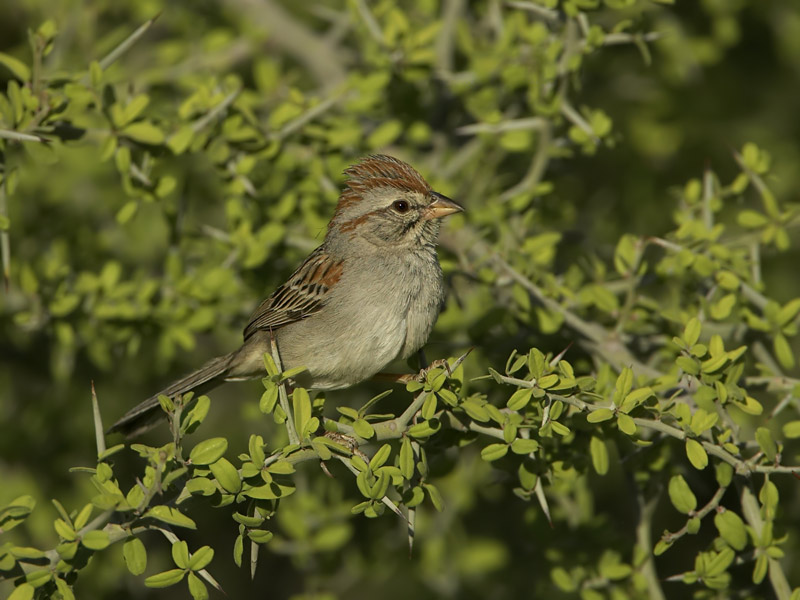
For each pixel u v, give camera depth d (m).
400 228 9.13
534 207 10.48
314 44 13.36
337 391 12.41
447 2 11.54
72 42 12.64
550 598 10.88
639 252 9.00
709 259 8.72
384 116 11.73
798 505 10.04
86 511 6.11
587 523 9.91
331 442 6.57
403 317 9.15
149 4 13.31
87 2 12.63
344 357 9.28
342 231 9.44
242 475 6.29
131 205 9.23
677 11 14.84
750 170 9.41
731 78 15.70
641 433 8.13
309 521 10.88
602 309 9.02
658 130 14.55
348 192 9.54
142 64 13.45
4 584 6.56
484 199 11.48
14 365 13.34
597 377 8.76
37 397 13.19
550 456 7.69
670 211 14.69
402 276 9.11
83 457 12.86
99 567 11.63
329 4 14.95
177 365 13.32
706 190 9.35
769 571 7.12
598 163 15.21
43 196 12.91
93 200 13.48
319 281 9.29
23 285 10.30
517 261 9.37
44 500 11.98
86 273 10.56
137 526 6.25
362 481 6.44
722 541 7.21
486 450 6.66
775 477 11.34
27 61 12.71
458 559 11.80
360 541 11.65
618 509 14.09
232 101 9.71
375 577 11.71
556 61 10.08
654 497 8.59
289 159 10.12
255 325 9.88
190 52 13.24
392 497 10.56
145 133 8.87
